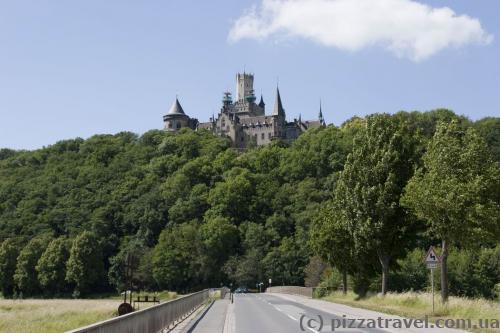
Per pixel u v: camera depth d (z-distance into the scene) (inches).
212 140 7445.9
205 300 2090.3
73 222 5418.3
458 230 1262.3
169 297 3280.0
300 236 4933.6
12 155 7721.5
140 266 4798.2
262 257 5024.6
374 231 1658.5
